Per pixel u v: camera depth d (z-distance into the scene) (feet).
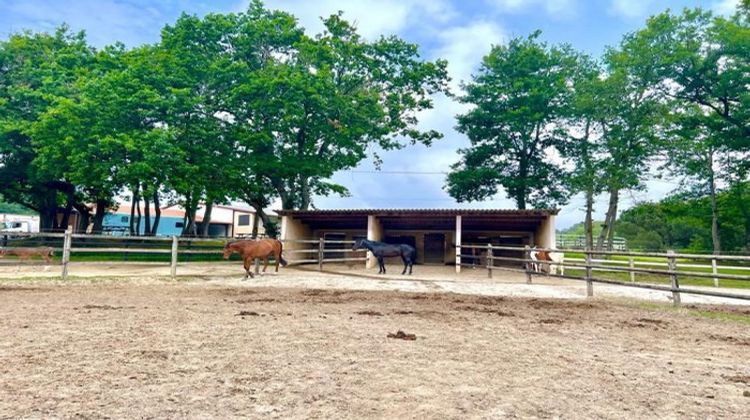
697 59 67.15
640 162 77.46
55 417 8.67
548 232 55.26
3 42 72.49
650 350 16.05
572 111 83.35
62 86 62.80
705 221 91.91
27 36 76.79
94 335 15.84
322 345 15.31
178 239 40.45
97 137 51.85
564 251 34.94
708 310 26.73
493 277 49.70
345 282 39.81
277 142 70.23
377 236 65.82
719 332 19.84
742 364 14.28
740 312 26.05
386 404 9.91
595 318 22.95
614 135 76.02
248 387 10.82
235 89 60.18
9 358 12.66
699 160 79.71
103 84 54.80
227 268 50.88
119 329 16.94
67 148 55.67
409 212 57.77
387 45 77.41
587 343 16.96
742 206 82.74
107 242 65.31
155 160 52.03
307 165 66.54
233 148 65.00
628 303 29.12
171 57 60.54
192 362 12.81
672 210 88.58
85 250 36.27
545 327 20.07
